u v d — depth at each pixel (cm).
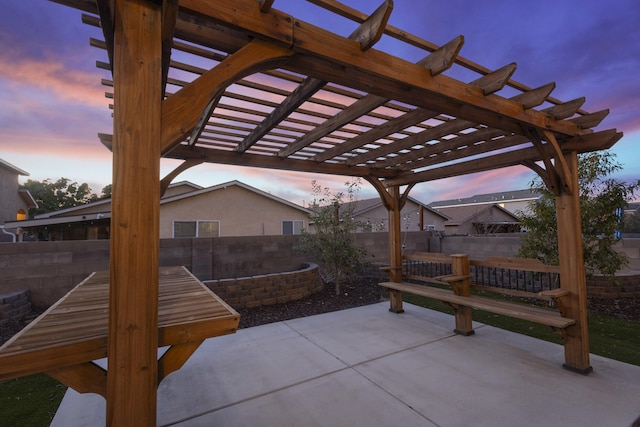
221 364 292
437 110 218
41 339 133
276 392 243
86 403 228
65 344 125
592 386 246
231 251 605
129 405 114
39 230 991
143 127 117
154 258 118
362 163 415
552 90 218
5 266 423
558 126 270
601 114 270
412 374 269
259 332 380
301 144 329
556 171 286
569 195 283
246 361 298
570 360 275
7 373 115
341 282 672
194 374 273
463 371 274
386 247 852
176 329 144
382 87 188
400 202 477
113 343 112
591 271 448
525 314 288
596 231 431
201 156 340
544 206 447
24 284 434
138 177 116
